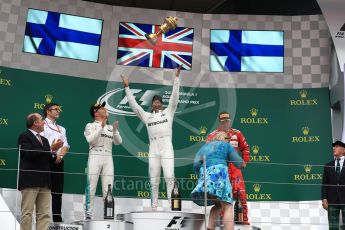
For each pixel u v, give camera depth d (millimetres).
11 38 17656
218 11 20422
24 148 12828
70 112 17688
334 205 15219
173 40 18641
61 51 18016
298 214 17391
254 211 17391
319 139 18031
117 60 18375
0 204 13562
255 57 18656
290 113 18281
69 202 16891
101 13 18547
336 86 17938
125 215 14000
